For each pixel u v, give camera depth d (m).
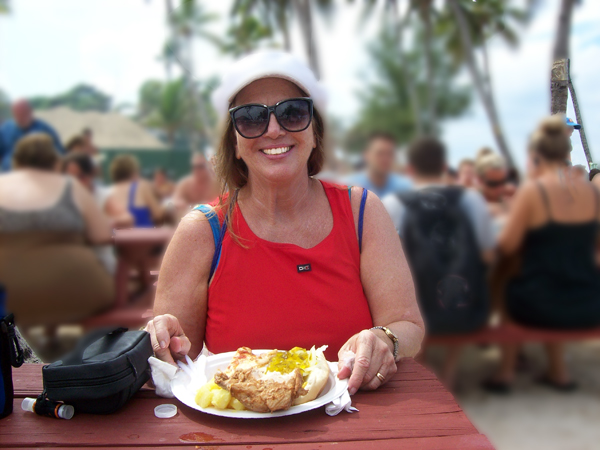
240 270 1.40
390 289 1.42
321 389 1.04
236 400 0.99
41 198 2.92
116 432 0.95
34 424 0.99
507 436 2.59
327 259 1.41
